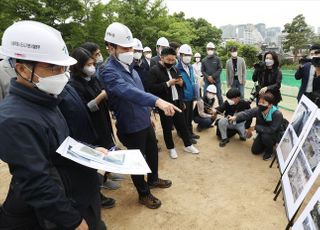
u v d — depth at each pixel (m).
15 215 1.42
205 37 31.83
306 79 4.80
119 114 2.74
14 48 1.23
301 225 1.93
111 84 2.46
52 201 1.25
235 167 4.04
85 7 20.08
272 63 4.78
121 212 3.00
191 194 3.34
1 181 3.68
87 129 2.20
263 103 4.17
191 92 4.93
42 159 1.24
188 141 4.55
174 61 3.98
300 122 3.12
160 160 4.32
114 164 1.59
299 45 32.44
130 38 2.52
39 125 1.28
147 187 3.08
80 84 2.51
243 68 6.82
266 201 3.15
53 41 1.28
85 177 1.64
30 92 1.29
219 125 4.90
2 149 1.17
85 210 1.66
